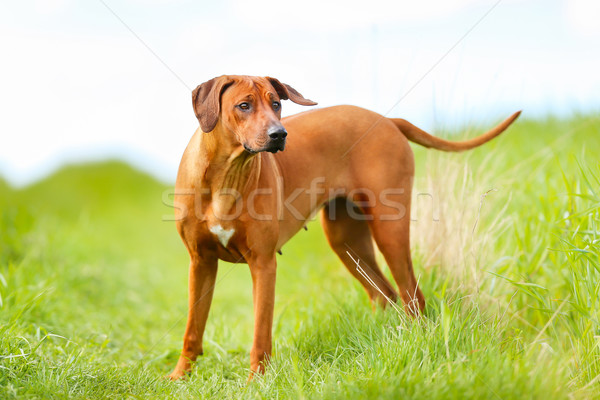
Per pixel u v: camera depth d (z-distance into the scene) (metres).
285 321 6.79
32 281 7.12
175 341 6.51
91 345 5.77
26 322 5.67
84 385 4.41
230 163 4.80
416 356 4.20
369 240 6.12
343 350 4.91
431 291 5.65
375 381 3.88
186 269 11.23
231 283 9.91
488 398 3.58
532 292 5.06
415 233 6.53
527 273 5.65
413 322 4.55
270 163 5.13
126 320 7.55
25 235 9.03
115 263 10.24
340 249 6.10
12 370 4.27
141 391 4.50
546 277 5.80
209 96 4.85
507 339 4.57
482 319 4.89
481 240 5.66
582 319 4.62
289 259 9.57
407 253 5.57
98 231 12.84
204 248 5.14
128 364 5.46
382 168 5.55
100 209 18.09
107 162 21.84
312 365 4.67
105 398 4.25
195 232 5.03
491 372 3.78
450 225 6.03
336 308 5.97
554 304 5.29
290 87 5.40
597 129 8.95
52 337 5.70
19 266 7.14
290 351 4.86
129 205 18.86
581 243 4.86
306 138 5.55
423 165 9.73
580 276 4.68
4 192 18.03
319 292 7.53
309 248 9.93
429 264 6.04
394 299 5.82
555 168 7.68
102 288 8.66
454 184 6.29
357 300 6.08
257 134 4.62
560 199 5.97
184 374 5.18
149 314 8.03
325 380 4.18
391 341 4.41
